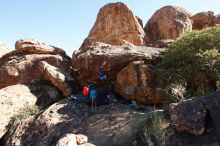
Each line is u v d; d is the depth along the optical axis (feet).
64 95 57.67
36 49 70.95
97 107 46.78
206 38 45.37
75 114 44.96
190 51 43.98
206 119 30.35
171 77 43.42
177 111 31.76
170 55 45.52
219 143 28.14
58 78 57.77
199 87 43.06
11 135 44.42
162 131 32.71
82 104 48.60
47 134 41.06
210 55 40.83
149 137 33.04
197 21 86.63
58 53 72.95
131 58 52.75
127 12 84.58
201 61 41.16
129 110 45.16
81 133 39.68
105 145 36.17
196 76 42.01
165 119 35.50
